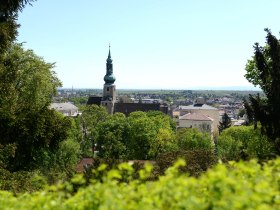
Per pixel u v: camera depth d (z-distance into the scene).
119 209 4.16
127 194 4.80
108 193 4.46
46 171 27.73
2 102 23.28
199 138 68.19
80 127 80.25
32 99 32.28
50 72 34.84
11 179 17.11
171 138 69.31
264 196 4.10
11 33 18.81
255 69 31.03
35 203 5.09
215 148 73.94
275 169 5.69
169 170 4.95
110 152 70.75
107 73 164.25
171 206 4.35
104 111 90.31
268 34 22.27
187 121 132.12
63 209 5.00
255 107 22.06
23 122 22.78
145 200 4.34
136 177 12.73
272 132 22.06
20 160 24.17
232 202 3.91
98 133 73.19
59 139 26.53
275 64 21.98
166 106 159.25
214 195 4.39
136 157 69.38
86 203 4.90
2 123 22.42
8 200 5.43
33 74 32.41
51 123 25.02
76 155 49.06
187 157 26.77
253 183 4.80
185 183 4.42
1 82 22.66
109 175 4.91
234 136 65.69
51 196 5.24
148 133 69.00
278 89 21.73
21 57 32.28
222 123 117.88
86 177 14.94
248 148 30.89
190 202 4.04
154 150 68.69
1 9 17.27
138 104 158.50
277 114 21.78
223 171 4.58
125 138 72.50
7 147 19.45
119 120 74.50
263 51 23.62
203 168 26.08
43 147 25.98
